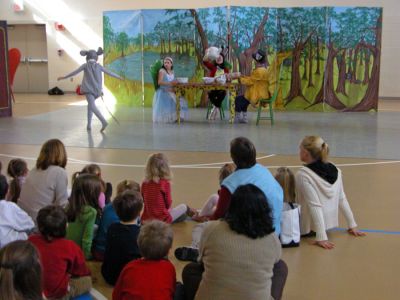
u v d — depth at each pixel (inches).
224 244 88.4
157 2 624.7
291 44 482.9
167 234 98.7
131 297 94.4
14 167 159.5
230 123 404.2
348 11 465.7
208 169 247.9
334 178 155.3
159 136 343.0
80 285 113.3
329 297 118.4
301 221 157.2
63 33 657.6
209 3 613.6
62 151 149.3
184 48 505.0
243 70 484.1
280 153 284.0
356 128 379.9
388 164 258.5
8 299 66.2
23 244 70.7
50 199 143.4
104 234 135.9
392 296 119.6
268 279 89.2
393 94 607.2
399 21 585.0
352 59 474.0
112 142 319.0
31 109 498.9
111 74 369.4
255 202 89.5
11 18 665.0
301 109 494.0
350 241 155.1
